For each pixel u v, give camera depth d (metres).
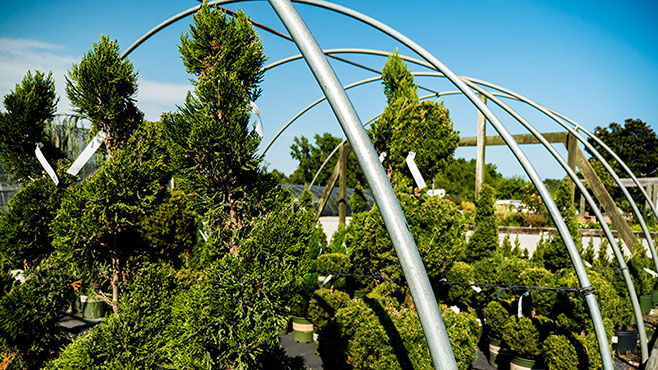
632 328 10.58
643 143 45.00
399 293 6.60
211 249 3.55
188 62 3.56
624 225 9.99
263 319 3.35
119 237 4.40
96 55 4.22
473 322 7.56
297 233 3.55
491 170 60.75
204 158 3.39
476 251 11.27
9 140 5.84
